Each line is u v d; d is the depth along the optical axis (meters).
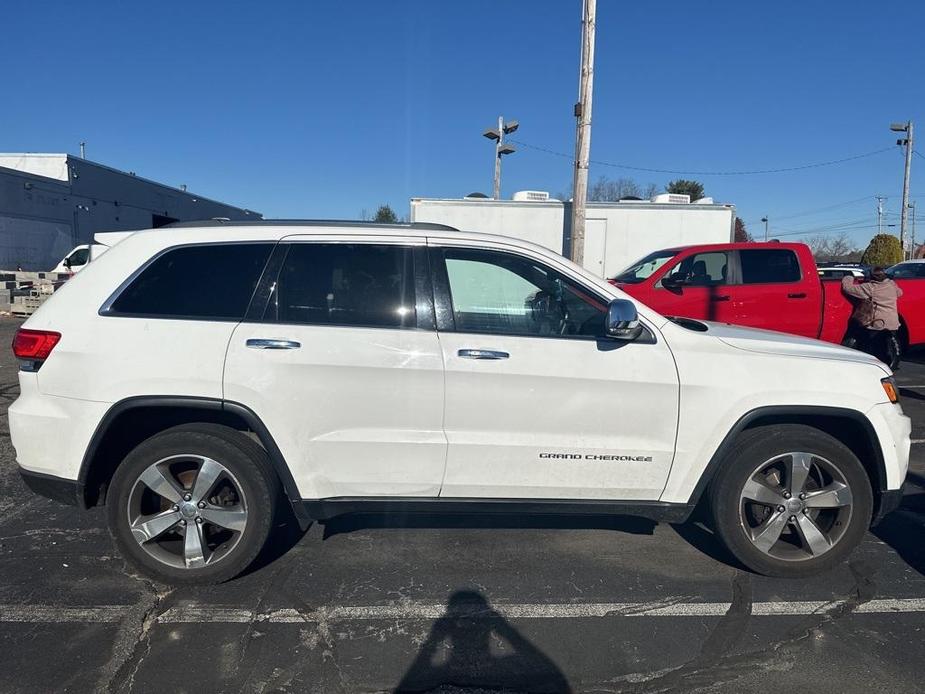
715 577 3.74
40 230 30.27
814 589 3.61
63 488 3.44
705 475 3.59
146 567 3.50
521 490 3.56
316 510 3.52
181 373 3.37
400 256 3.60
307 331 3.43
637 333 3.56
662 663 2.95
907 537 4.29
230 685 2.77
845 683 2.81
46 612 3.31
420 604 3.43
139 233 3.63
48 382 3.41
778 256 9.11
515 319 3.59
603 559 3.95
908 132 35.56
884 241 36.19
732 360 3.59
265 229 3.62
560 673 2.88
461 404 3.46
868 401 3.62
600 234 13.84
